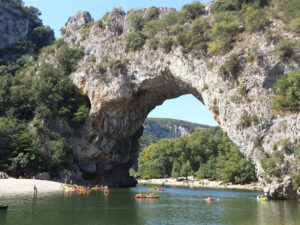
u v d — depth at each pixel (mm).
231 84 50344
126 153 76562
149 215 30969
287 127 43031
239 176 84250
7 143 57938
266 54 48500
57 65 77000
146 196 48500
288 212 32562
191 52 56344
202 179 104312
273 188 41906
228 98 50000
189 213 32656
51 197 42250
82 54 75562
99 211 32531
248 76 48906
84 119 68062
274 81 47625
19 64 105375
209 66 53500
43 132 63375
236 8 57969
